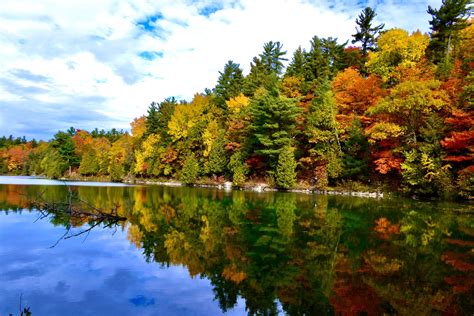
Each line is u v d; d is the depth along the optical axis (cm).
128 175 6812
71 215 1816
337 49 5016
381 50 4016
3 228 1460
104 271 907
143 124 7600
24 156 9650
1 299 707
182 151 5719
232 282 834
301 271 916
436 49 3816
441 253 1084
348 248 1147
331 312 668
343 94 3859
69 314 639
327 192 3422
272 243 1220
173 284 817
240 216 1827
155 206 2253
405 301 721
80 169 7488
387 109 2781
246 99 4994
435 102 2512
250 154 4303
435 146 2562
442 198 2577
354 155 3431
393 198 2823
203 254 1077
